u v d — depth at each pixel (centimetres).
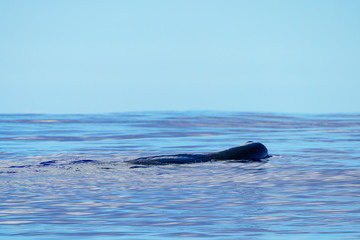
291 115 10412
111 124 8088
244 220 1938
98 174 3238
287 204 2228
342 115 10631
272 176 3050
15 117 9119
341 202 2242
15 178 3094
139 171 3347
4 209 2189
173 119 9012
